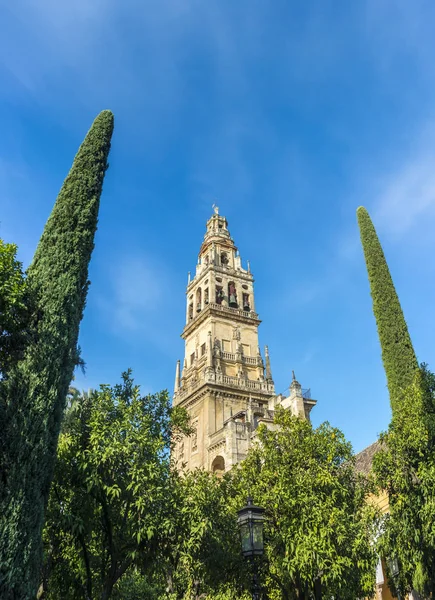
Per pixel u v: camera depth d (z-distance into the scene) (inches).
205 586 962.1
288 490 868.6
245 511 666.2
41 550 506.0
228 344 2361.0
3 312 595.8
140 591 1245.1
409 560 797.9
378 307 1046.4
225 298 2493.8
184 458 2090.3
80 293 676.1
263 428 1034.7
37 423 540.4
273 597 917.2
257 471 994.7
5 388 551.8
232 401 2142.0
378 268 1088.8
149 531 652.1
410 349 978.1
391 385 960.9
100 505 725.9
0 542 468.4
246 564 816.9
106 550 762.8
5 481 503.5
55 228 698.2
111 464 689.0
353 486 950.4
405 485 815.1
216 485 977.5
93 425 704.4
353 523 836.0
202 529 718.5
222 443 1860.2
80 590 728.3
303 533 813.9
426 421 830.5
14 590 459.5
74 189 740.7
